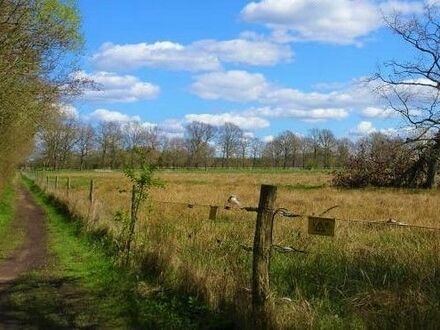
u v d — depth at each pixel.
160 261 9.45
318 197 28.22
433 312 5.76
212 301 7.59
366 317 6.25
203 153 127.31
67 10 15.40
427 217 18.30
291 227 11.94
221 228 11.99
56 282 10.30
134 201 11.20
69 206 22.64
